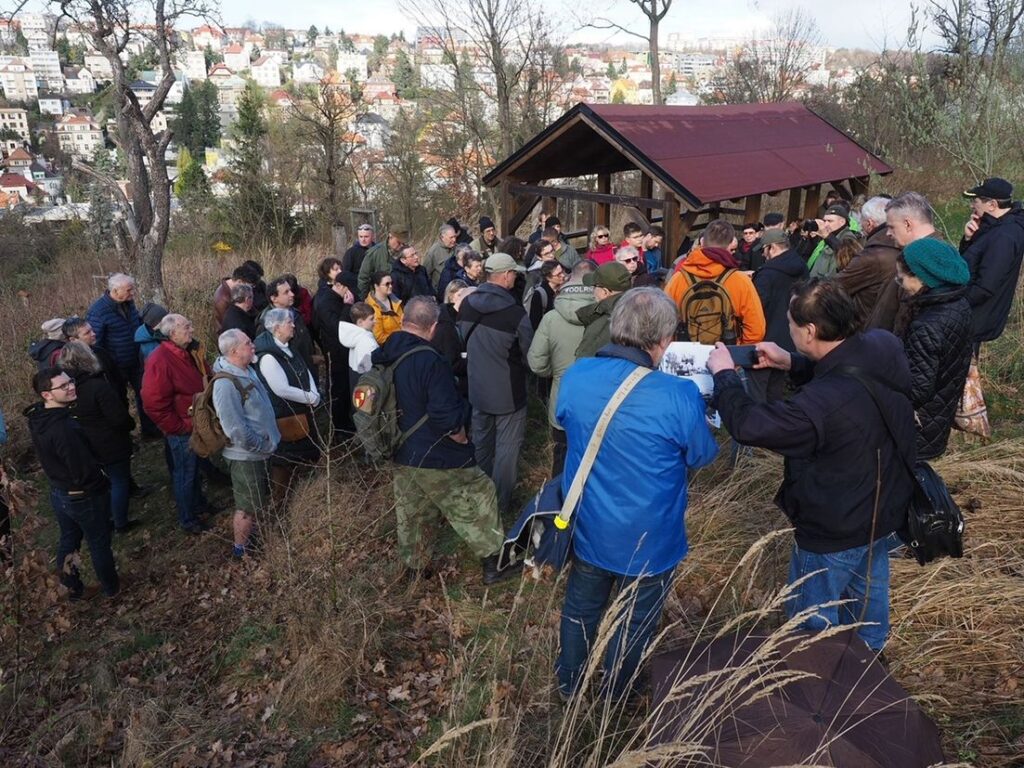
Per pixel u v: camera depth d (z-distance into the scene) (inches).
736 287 175.6
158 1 366.3
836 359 99.4
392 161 931.3
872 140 557.9
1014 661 118.6
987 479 164.4
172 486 256.5
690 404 102.7
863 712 87.9
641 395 103.0
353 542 186.4
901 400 99.7
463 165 882.1
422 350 158.7
